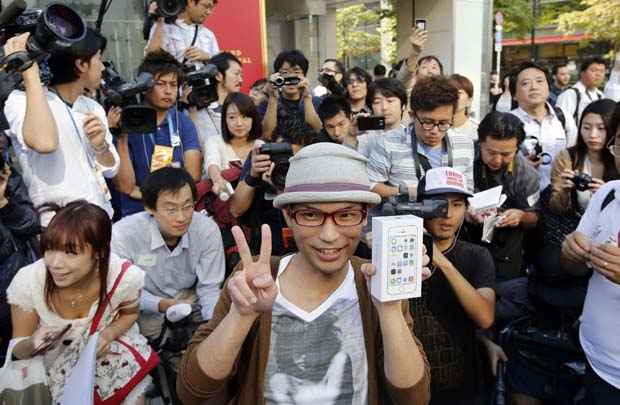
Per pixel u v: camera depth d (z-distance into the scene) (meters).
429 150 3.19
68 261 2.06
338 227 1.47
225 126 3.97
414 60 5.35
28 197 2.67
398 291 1.41
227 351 1.40
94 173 2.94
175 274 2.90
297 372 1.52
